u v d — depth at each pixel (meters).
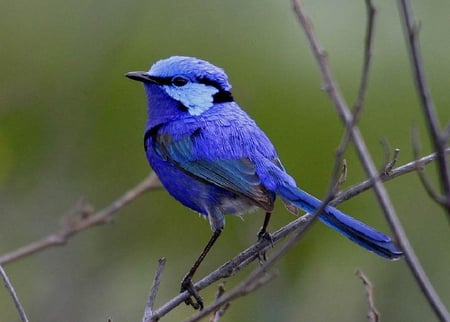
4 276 8.88
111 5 15.45
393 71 14.27
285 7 14.95
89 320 15.15
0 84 15.53
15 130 15.63
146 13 15.34
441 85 14.55
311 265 14.55
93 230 15.64
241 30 14.87
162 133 11.48
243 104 14.08
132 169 15.58
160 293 15.29
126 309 15.22
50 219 15.77
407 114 14.18
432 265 14.75
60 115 15.59
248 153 11.00
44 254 15.52
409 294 14.39
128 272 15.49
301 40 14.51
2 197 15.80
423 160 9.38
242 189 10.80
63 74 15.52
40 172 15.80
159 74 11.62
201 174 11.12
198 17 15.13
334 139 13.80
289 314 14.30
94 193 15.66
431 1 15.03
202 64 11.62
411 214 14.84
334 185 7.58
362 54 14.35
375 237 9.66
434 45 14.82
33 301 15.16
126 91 15.33
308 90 14.04
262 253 10.13
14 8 15.65
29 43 15.60
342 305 14.34
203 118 11.39
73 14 15.56
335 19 14.52
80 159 15.69
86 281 15.39
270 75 14.27
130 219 15.62
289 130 13.90
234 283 15.07
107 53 15.41
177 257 15.50
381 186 7.09
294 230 10.05
